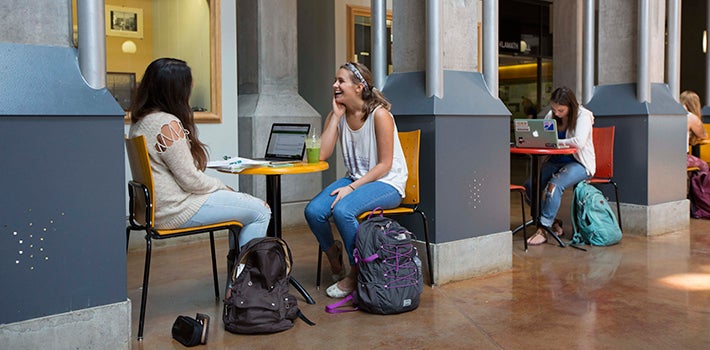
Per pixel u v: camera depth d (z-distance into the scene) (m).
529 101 10.87
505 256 4.49
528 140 5.30
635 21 5.85
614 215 5.47
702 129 7.00
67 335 2.76
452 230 4.18
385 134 3.81
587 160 5.41
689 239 5.63
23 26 2.72
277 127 4.06
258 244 3.24
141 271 4.56
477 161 4.31
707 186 6.72
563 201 7.90
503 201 4.51
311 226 3.94
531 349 2.98
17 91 2.60
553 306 3.65
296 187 6.50
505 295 3.88
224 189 3.43
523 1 10.55
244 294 3.19
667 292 3.93
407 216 4.27
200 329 3.04
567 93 5.31
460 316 3.47
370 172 3.82
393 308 3.47
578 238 5.45
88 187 2.81
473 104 4.26
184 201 3.23
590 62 6.16
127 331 2.94
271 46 6.52
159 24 5.48
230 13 5.79
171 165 3.16
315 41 8.05
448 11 4.27
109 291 2.90
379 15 4.54
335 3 7.68
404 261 3.54
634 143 5.82
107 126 2.85
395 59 4.51
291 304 3.34
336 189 3.84
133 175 3.35
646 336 3.15
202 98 5.79
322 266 4.68
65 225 2.75
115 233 2.90
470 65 4.46
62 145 2.72
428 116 4.09
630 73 5.92
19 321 2.65
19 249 2.63
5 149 2.58
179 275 4.44
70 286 2.77
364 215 3.76
